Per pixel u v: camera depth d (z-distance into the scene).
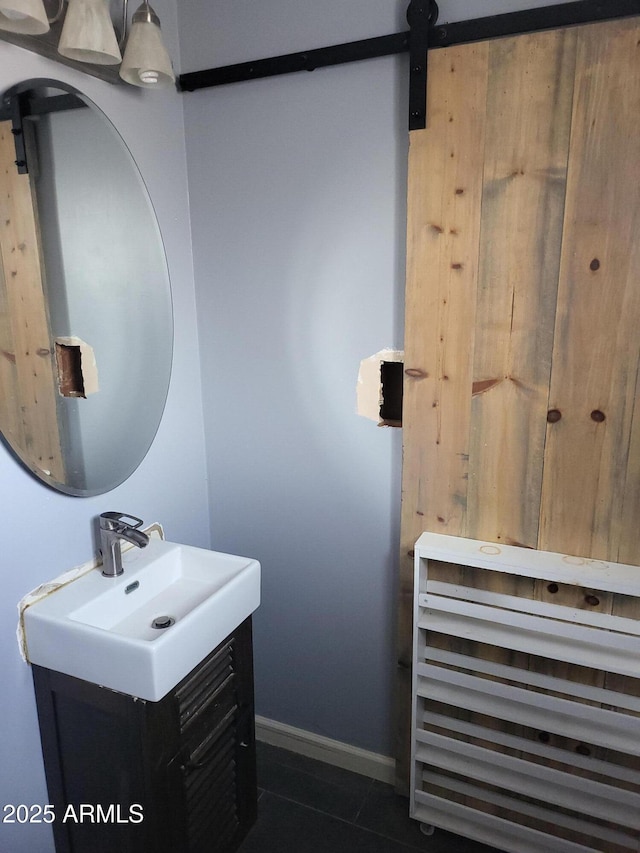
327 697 1.88
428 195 1.40
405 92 1.42
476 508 1.50
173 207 1.68
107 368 1.46
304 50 1.51
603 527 1.38
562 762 1.48
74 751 1.31
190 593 1.51
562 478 1.40
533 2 1.26
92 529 1.46
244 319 1.74
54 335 1.30
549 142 1.28
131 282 1.52
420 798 1.63
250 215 1.66
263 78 1.56
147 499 1.67
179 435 1.78
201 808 1.40
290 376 1.71
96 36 1.17
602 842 1.49
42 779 1.37
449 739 1.56
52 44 1.24
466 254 1.39
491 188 1.34
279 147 1.59
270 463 1.81
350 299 1.59
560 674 1.47
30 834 1.36
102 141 1.41
